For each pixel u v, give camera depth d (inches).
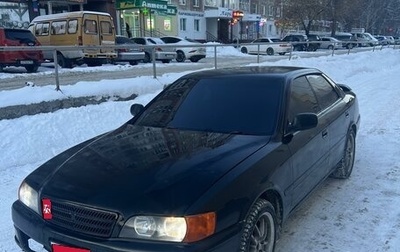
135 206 90.6
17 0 864.3
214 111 137.7
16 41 538.0
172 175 99.1
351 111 189.2
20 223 108.5
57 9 1066.1
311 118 125.7
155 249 86.8
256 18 2028.8
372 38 1696.6
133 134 131.9
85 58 632.4
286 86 139.3
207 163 104.8
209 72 160.7
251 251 103.7
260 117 130.9
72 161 114.9
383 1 2792.8
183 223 88.0
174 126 136.3
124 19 1357.0
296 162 126.3
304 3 1768.0
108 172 103.8
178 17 1581.0
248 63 687.1
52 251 98.3
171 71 540.1
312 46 1318.9
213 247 89.5
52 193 100.9
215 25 1815.9
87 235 93.0
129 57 701.3
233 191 97.0
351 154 189.6
